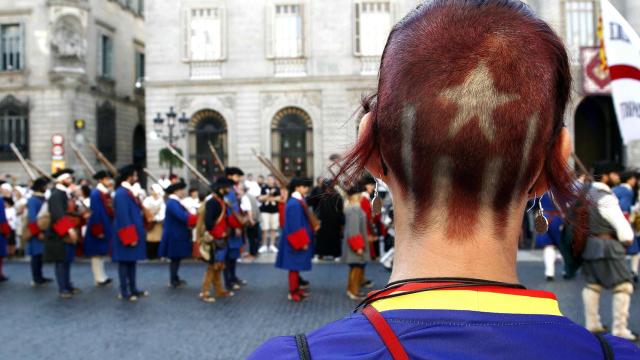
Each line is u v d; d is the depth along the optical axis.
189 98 29.95
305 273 13.90
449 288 1.04
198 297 11.08
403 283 1.10
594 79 26.14
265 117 29.58
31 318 9.35
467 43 1.07
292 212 10.46
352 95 29.06
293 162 29.61
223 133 30.03
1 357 7.11
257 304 10.35
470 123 1.04
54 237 11.08
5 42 33.09
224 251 10.74
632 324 8.26
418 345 0.97
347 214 10.63
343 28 29.27
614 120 31.14
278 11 29.72
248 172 29.48
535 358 0.96
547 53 1.09
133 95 38.44
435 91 1.05
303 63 29.48
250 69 29.75
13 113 32.66
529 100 1.05
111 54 35.91
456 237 1.08
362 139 1.22
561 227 8.13
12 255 18.42
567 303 9.73
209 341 7.81
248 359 1.08
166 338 7.98
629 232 6.91
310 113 29.25
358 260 10.60
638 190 12.99
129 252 10.80
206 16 30.06
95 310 9.95
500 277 1.09
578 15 27.42
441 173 1.07
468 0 1.14
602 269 7.34
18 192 19.14
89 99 33.47
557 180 1.17
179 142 29.75
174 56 29.98
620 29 7.55
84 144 32.44
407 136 1.08
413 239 1.12
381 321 1.02
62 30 32.41
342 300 10.66
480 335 0.97
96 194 12.58
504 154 1.05
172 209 12.16
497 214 1.09
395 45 1.14
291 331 8.39
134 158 38.09
